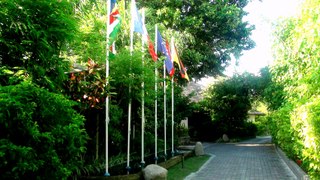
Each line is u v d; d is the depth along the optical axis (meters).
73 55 8.22
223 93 31.92
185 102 18.25
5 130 3.78
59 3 4.62
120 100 10.01
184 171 11.70
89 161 9.17
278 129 15.02
